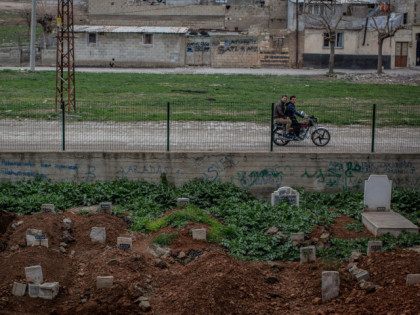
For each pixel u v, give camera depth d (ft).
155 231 65.21
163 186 79.66
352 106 126.72
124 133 93.76
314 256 58.90
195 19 270.87
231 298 50.31
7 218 65.92
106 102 127.03
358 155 81.61
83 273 54.95
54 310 50.49
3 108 117.08
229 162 81.15
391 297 49.98
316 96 146.30
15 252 57.11
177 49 240.73
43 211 68.74
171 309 50.01
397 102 135.95
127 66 240.73
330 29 213.66
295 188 81.66
